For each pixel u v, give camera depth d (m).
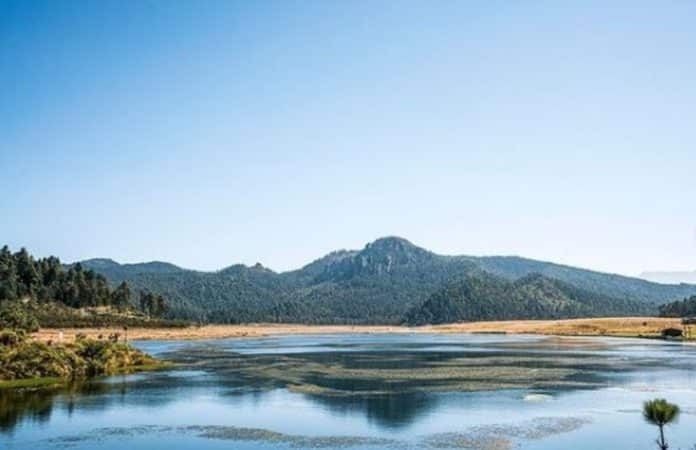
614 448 49.09
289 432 56.09
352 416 62.94
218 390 81.62
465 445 50.50
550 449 48.88
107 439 53.91
